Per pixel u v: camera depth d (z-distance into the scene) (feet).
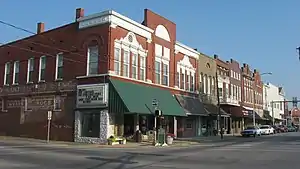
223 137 147.43
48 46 115.85
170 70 129.18
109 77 97.66
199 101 148.56
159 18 124.36
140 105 99.04
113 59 99.91
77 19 108.47
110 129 97.14
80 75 104.01
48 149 75.36
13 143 92.63
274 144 97.35
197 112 139.33
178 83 135.03
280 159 56.59
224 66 184.44
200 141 116.98
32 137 115.65
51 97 111.75
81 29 106.01
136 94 102.01
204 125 156.15
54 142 99.35
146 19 117.39
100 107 97.19
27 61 122.31
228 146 90.74
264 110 268.62
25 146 82.94
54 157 57.93
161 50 124.26
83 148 81.41
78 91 102.63
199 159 56.29
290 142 107.55
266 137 150.92
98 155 62.54
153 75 118.11
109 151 73.05
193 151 73.46
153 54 119.14
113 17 100.73
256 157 59.82
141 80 111.24
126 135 104.27
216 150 76.02
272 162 52.29
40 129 113.70
